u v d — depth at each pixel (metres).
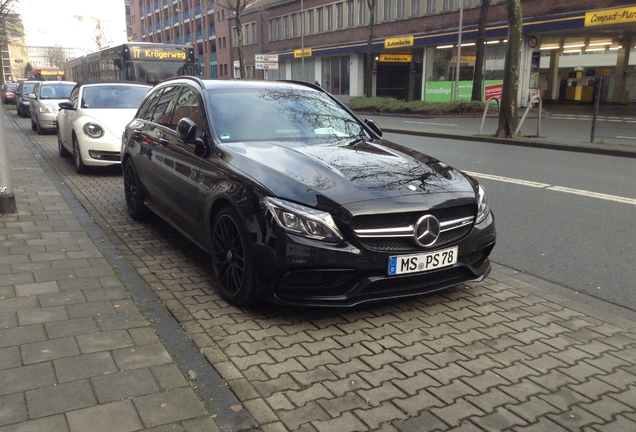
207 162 4.46
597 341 3.60
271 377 3.06
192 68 22.22
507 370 3.21
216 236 4.16
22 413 2.62
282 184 3.72
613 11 26.11
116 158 9.62
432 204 3.71
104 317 3.69
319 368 3.18
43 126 17.11
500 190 8.49
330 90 49.75
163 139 5.50
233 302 4.02
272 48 57.41
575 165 11.20
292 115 5.12
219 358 3.26
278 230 3.54
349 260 3.50
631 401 2.92
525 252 5.50
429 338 3.60
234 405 2.78
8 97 40.22
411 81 44.88
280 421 2.66
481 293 4.41
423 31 38.28
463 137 16.89
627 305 4.21
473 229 3.96
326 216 3.52
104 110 10.17
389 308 4.07
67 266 4.66
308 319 3.84
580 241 5.85
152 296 4.13
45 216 6.37
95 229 6.01
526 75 32.31
